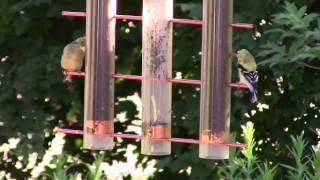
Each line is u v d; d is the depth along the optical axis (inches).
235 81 442.0
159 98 339.9
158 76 340.5
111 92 345.1
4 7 496.1
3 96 502.0
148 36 342.0
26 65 497.7
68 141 531.2
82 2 496.1
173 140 339.6
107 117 343.6
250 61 354.0
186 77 488.4
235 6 455.5
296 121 493.0
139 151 532.7
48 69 494.9
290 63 414.6
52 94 502.6
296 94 474.6
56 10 493.7
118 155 532.4
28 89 497.7
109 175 522.6
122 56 513.7
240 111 475.2
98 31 342.3
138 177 525.0
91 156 533.3
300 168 309.0
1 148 531.2
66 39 511.2
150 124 339.6
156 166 496.7
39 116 503.8
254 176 371.2
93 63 343.3
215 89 335.0
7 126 502.3
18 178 531.2
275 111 486.9
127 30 509.4
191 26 475.2
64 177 313.9
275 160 487.8
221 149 335.3
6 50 510.9
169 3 342.0
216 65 334.6
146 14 342.0
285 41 426.0
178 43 478.9
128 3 497.7
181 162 482.6
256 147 493.0
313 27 406.9
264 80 477.7
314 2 453.4
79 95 509.7
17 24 502.3
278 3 442.0
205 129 336.2
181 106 490.6
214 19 334.3
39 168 527.2
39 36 508.1
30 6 493.0
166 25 341.7
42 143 502.6
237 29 446.9
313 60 450.6
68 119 527.2
